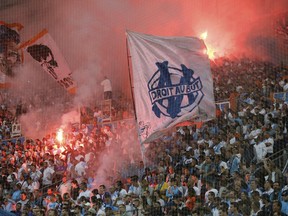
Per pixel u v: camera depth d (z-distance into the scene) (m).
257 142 23.86
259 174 21.38
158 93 20.55
